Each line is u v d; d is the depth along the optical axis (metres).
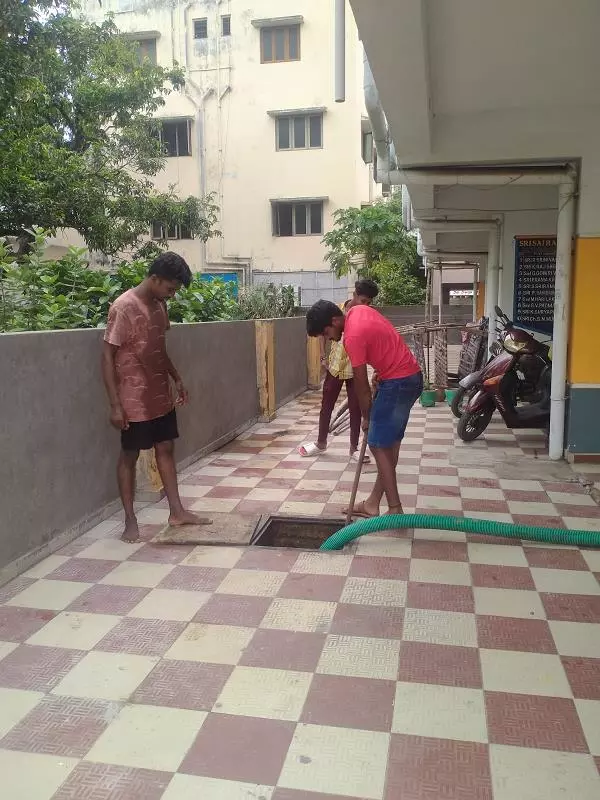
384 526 3.84
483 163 5.39
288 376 9.64
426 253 11.24
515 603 3.12
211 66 19.36
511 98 4.91
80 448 4.05
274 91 19.25
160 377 3.91
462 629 2.89
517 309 8.16
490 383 6.24
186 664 2.65
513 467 5.52
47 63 9.84
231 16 19.09
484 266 12.12
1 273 4.82
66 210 11.69
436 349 9.05
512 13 3.55
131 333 3.72
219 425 6.51
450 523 3.84
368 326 3.89
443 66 4.29
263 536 4.14
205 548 3.81
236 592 3.26
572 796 1.95
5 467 3.35
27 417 3.52
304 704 2.39
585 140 5.15
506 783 2.00
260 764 2.09
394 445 4.07
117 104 13.76
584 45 3.98
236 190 19.81
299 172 19.47
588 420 5.56
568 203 5.41
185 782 2.02
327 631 2.89
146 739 2.21
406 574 3.44
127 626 2.95
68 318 5.09
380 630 2.89
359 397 4.00
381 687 2.48
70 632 2.90
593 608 3.07
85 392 4.10
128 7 19.52
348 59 18.77
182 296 6.84
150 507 4.59
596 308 5.42
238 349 7.08
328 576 3.43
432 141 5.20
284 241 19.83
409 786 2.00
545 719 2.29
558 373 5.65
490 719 2.29
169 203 15.23
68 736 2.23
